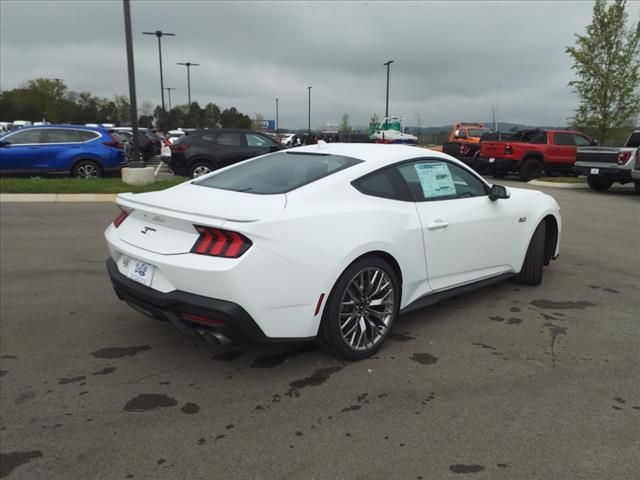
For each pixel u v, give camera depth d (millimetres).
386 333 3725
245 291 2914
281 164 4043
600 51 19594
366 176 3715
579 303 4816
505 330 4156
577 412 2941
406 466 2465
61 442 2643
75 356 3627
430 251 3975
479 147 20375
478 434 2723
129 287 3293
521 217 4918
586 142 18578
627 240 7820
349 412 2938
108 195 11305
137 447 2605
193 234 3102
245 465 2469
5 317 4320
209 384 3254
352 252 3324
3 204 10461
